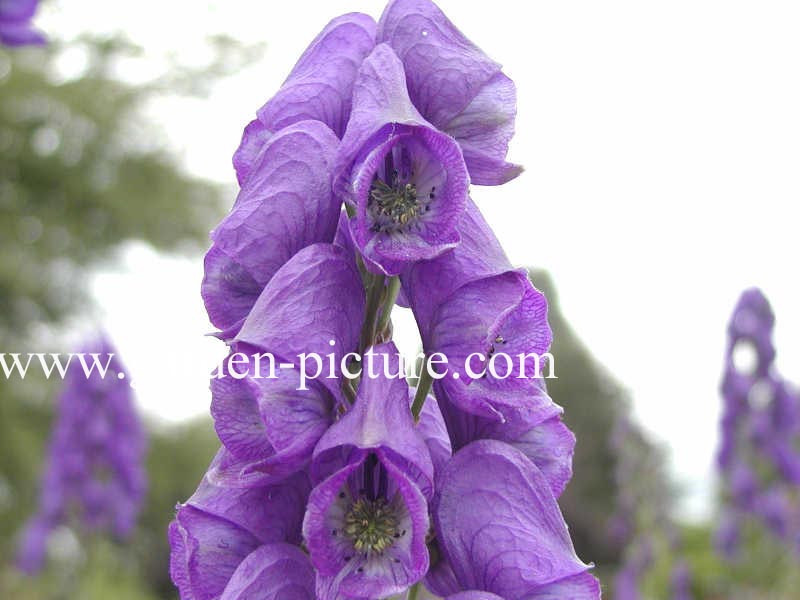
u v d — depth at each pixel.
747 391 0.80
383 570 0.15
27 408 1.97
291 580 0.17
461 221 0.17
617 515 0.93
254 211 0.17
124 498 0.78
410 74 0.18
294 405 0.16
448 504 0.17
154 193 2.11
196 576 0.17
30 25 0.46
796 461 0.79
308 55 0.19
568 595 0.17
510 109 0.18
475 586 0.17
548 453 0.18
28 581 1.10
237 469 0.17
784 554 0.80
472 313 0.17
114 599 0.86
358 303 0.17
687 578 0.86
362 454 0.15
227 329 0.18
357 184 0.16
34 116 2.03
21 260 2.02
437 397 0.18
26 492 1.89
